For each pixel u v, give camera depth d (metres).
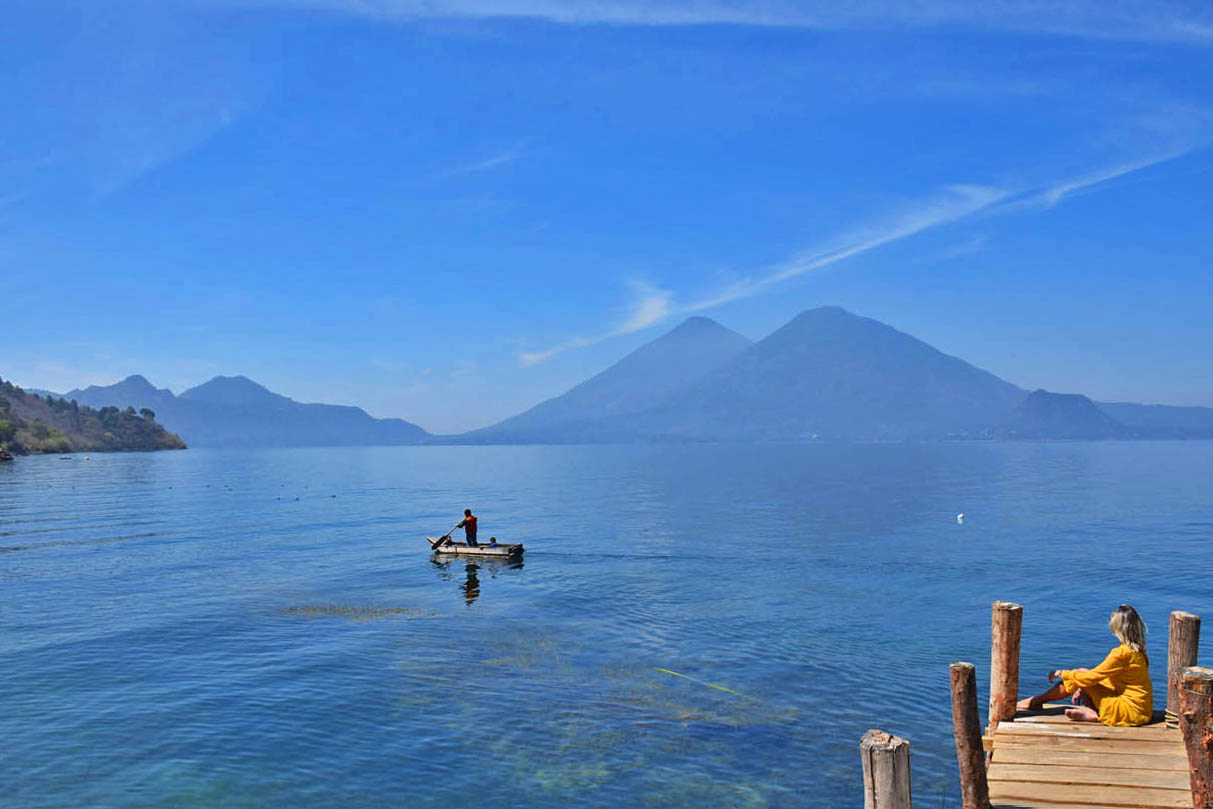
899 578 33.97
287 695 18.62
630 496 88.56
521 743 15.63
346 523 60.09
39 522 60.25
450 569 37.09
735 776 14.07
